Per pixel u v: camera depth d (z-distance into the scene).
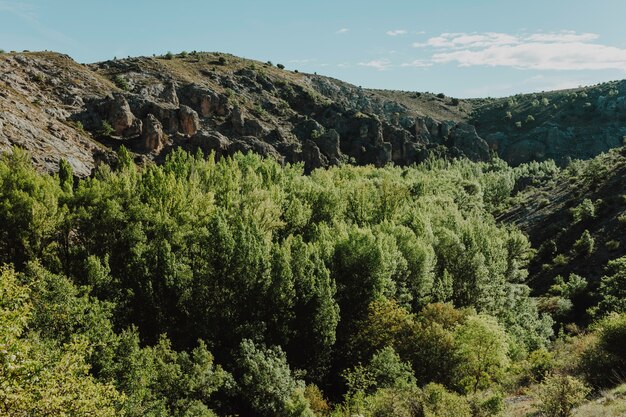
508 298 64.38
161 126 122.19
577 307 71.88
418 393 27.27
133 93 143.38
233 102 165.25
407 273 55.31
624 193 95.31
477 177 164.62
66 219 48.06
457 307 60.59
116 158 97.81
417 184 112.31
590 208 94.25
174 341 40.22
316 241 61.88
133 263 43.09
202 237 47.84
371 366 36.62
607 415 19.66
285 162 149.00
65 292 29.83
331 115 190.00
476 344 35.72
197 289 42.94
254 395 35.16
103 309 31.69
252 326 40.81
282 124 174.12
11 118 86.56
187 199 59.72
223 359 39.19
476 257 61.91
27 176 53.19
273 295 43.62
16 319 15.96
